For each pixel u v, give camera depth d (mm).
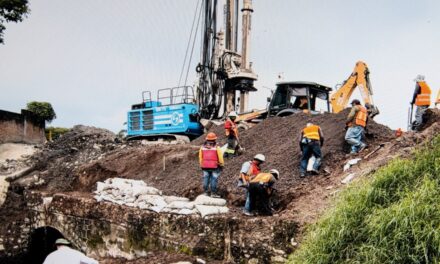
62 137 23734
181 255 10570
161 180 15758
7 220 17188
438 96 12859
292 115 16109
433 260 6242
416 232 6445
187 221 10961
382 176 7801
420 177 7605
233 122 15141
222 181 13445
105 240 13359
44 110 39094
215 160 12406
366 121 12469
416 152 8406
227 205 12211
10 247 16688
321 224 7734
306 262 7230
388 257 6516
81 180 18516
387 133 13547
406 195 7238
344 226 7152
